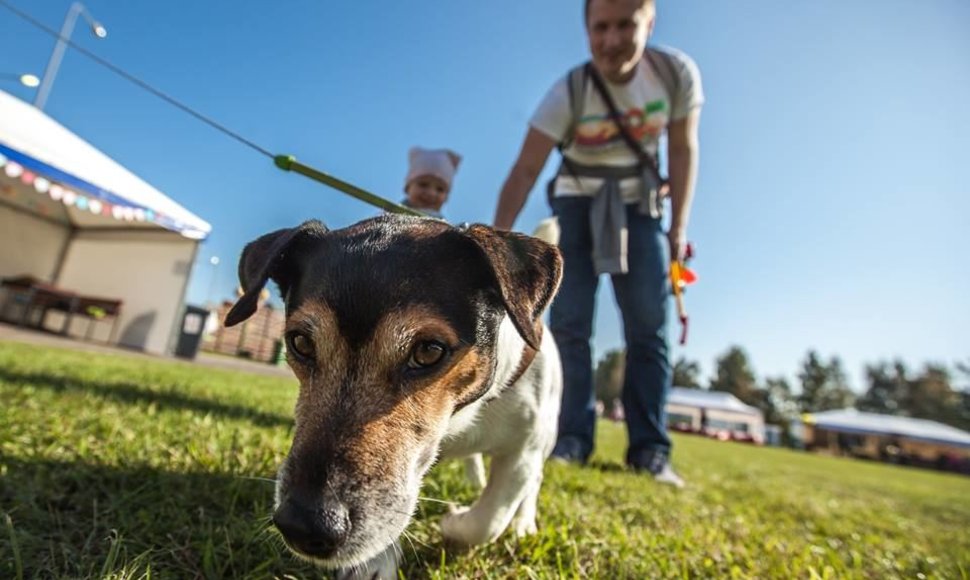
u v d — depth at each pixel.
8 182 15.83
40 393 4.45
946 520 6.66
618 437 12.25
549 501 3.27
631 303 5.04
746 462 12.82
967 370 80.69
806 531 4.26
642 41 4.45
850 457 49.69
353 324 1.79
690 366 94.88
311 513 1.49
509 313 1.86
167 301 15.19
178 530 2.10
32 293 15.84
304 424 1.72
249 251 2.27
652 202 4.82
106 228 17.53
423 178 5.65
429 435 1.84
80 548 1.92
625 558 2.50
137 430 3.48
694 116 4.82
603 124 4.70
